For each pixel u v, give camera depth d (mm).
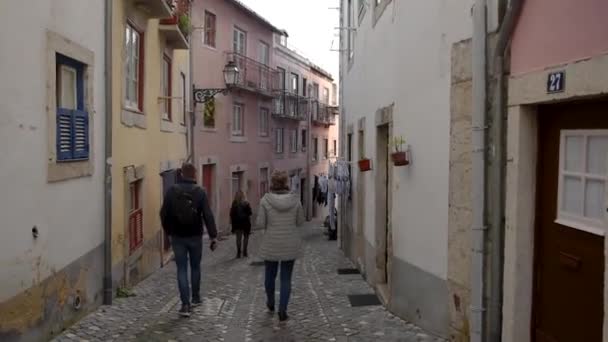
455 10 5629
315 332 6770
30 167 5410
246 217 16219
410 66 6984
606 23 3656
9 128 4965
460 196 5543
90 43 7328
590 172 4090
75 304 6762
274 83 29562
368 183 10797
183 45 13688
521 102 4613
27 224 5344
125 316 7332
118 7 8703
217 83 22516
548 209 4562
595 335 3992
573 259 4211
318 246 19078
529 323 4746
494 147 4961
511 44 4805
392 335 6410
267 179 29250
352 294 9305
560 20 4129
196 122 20203
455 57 5602
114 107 8492
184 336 6539
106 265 7934
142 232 10711
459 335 5582
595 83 3744
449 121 5762
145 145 10945
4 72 4867
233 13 24125
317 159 40250
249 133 26375
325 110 40906
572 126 4285
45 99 5773
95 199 7574
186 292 7453
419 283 6617
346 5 16125
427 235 6367
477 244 5043
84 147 7156
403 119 7297
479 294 5043
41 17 5672
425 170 6418
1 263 4809
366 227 11047
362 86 11945
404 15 7305
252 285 10547
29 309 5375
